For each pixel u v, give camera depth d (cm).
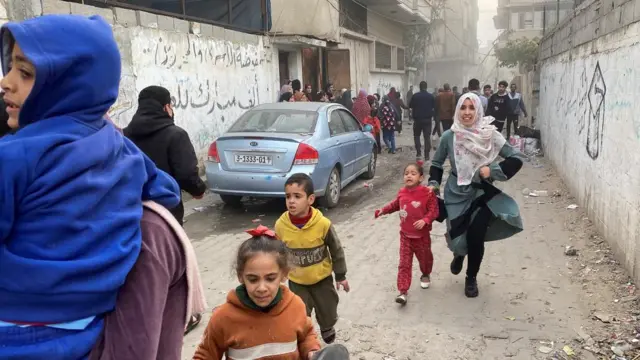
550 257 557
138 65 856
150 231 146
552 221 694
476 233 449
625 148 495
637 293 441
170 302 157
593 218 645
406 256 462
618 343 371
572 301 448
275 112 822
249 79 1234
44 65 124
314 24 1546
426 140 1273
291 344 229
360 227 702
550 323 410
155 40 898
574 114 827
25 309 124
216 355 233
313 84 1731
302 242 344
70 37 129
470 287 464
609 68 582
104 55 135
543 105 1327
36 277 121
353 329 408
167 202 159
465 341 387
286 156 719
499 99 1349
